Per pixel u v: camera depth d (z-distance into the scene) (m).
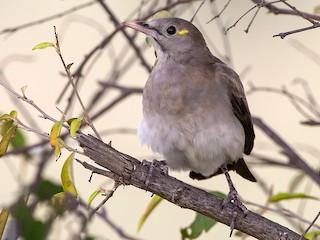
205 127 10.40
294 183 11.34
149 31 10.87
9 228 8.96
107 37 10.93
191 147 10.48
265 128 11.40
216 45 16.48
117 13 16.95
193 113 10.41
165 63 10.73
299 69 16.19
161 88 10.55
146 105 10.70
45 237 8.48
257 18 16.66
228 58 11.48
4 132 8.84
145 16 11.30
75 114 15.95
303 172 11.35
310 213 14.36
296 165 11.30
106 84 11.91
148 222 14.50
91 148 8.78
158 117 10.55
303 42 16.47
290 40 15.86
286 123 15.66
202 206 9.24
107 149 8.84
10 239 8.94
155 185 9.12
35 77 16.38
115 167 8.90
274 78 16.12
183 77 10.54
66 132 11.07
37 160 11.31
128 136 15.61
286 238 9.15
